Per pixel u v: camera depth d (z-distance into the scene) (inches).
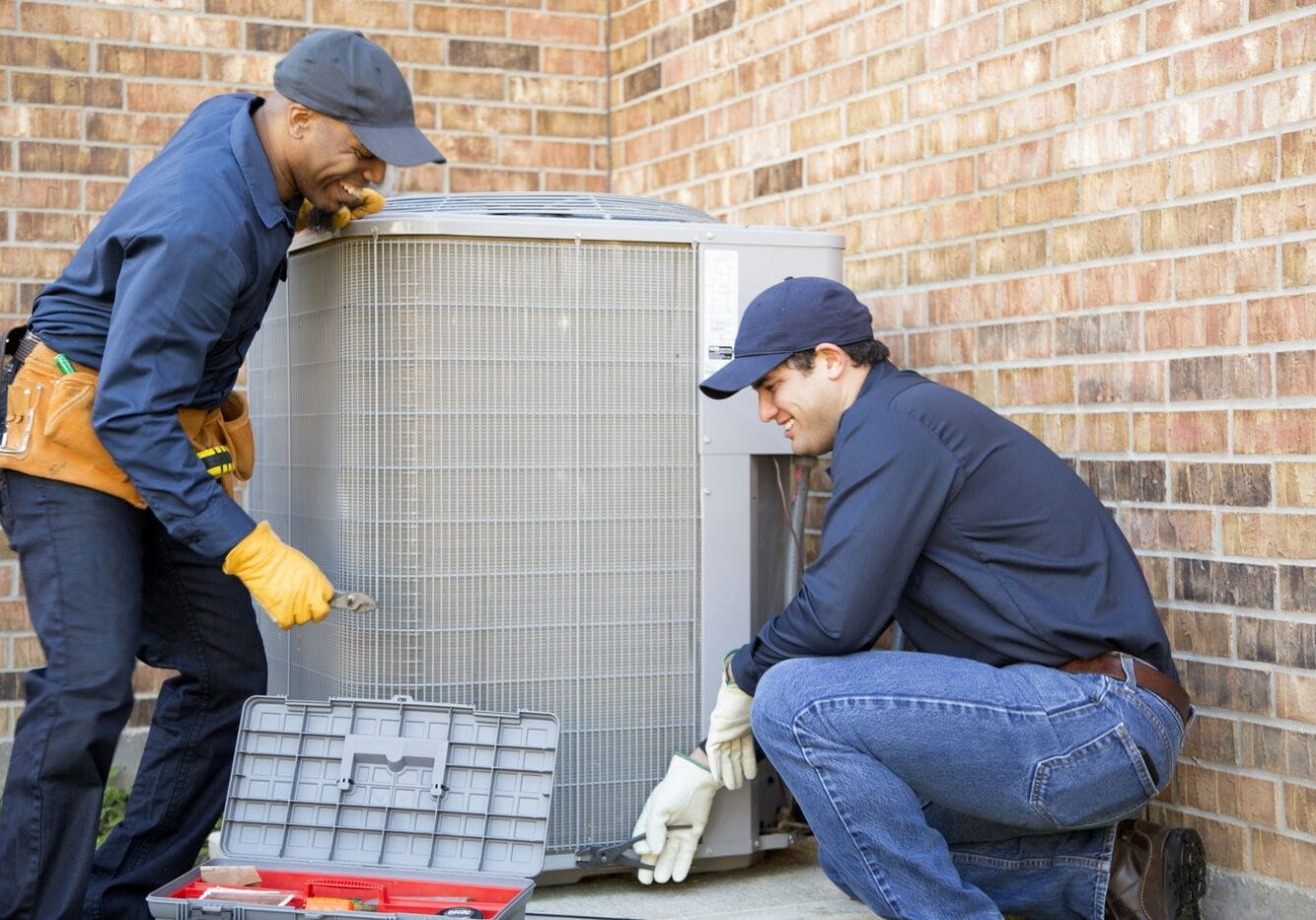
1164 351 106.3
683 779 105.6
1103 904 95.6
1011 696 88.7
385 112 94.7
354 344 104.3
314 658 111.8
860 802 88.9
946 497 90.2
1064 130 114.7
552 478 106.2
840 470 91.5
